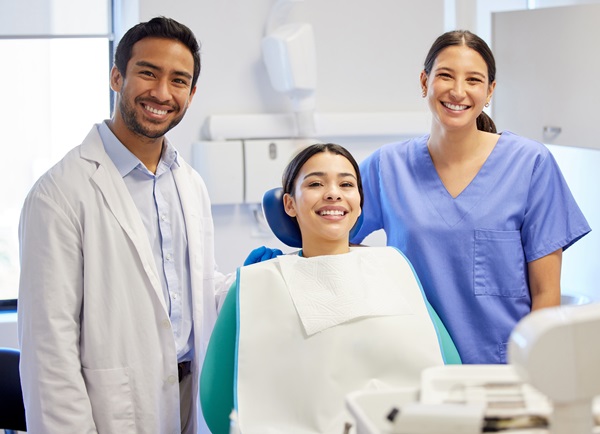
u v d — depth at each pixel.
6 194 2.87
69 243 1.63
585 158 2.61
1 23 2.73
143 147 1.75
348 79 2.88
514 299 1.83
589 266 2.61
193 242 1.82
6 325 2.70
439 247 1.84
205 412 1.61
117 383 1.66
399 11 2.88
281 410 1.54
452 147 1.85
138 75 1.66
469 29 2.92
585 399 0.80
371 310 1.59
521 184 1.83
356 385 1.55
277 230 1.84
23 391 1.66
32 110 2.84
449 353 1.66
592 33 2.37
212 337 1.64
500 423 0.88
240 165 2.75
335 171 1.72
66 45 2.83
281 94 2.81
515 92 2.61
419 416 0.84
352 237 1.93
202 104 2.77
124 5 2.76
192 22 2.73
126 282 1.68
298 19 2.82
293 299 1.61
